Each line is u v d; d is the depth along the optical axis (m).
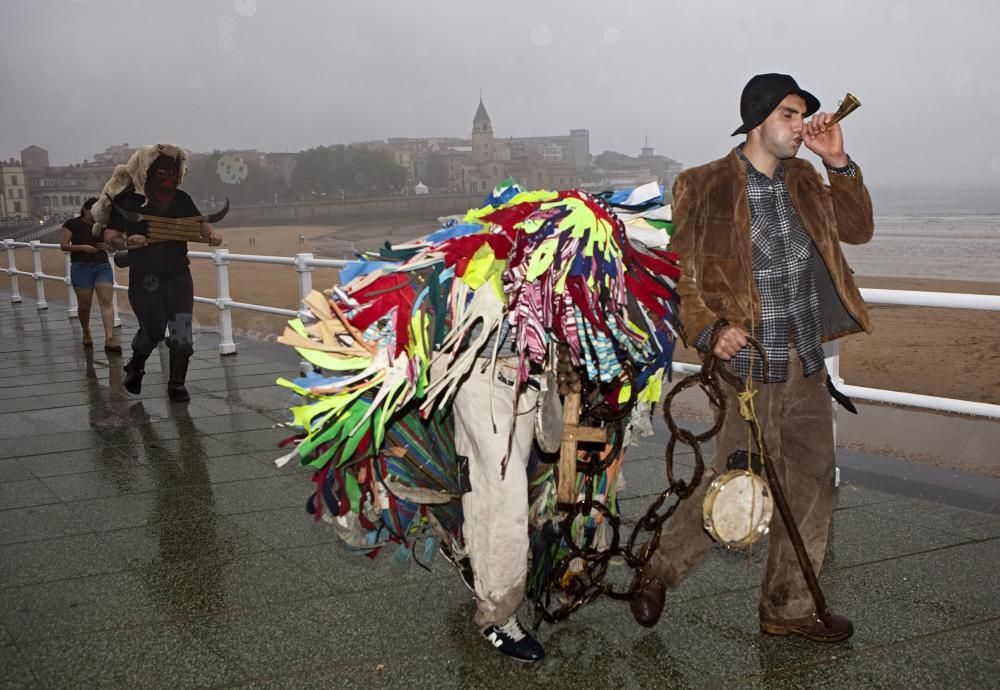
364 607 3.45
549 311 2.83
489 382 2.92
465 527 2.97
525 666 2.98
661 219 3.23
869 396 4.53
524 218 2.95
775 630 3.09
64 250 10.05
